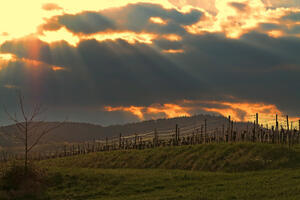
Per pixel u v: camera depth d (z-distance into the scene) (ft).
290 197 115.75
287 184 140.36
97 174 178.29
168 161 281.54
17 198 134.51
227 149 257.96
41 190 145.38
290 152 226.58
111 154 368.89
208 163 244.83
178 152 294.46
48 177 159.43
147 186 160.25
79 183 160.56
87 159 382.83
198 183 163.02
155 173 200.23
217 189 142.41
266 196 121.60
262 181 152.76
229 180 165.99
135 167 296.10
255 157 228.02
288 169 197.06
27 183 143.43
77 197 141.79
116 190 153.28
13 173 145.69
